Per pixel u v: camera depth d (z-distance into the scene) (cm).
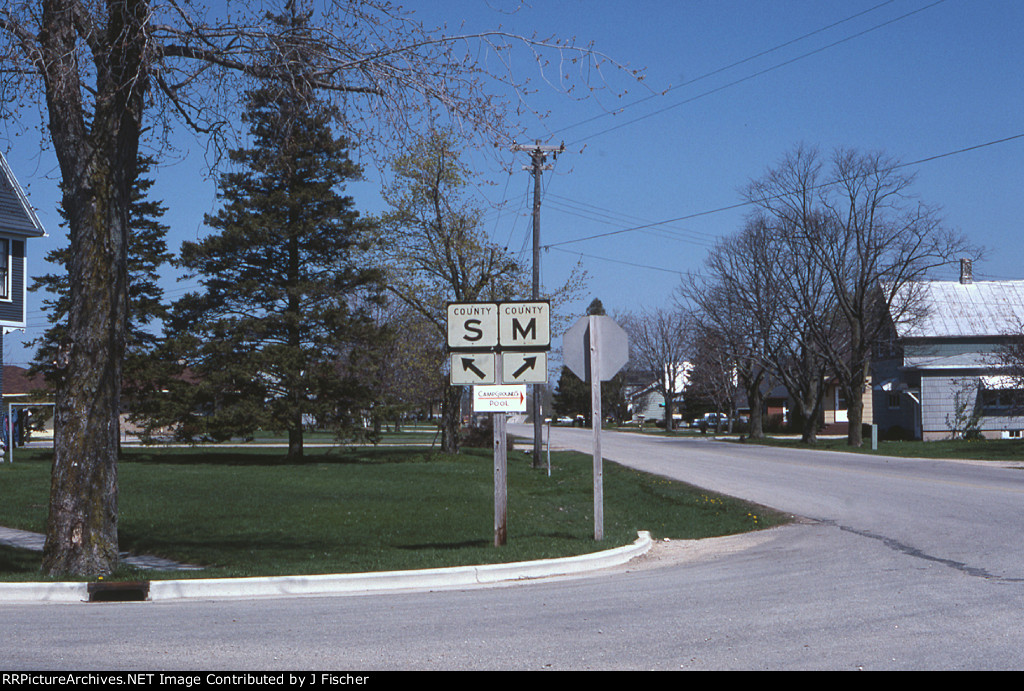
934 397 5200
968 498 1922
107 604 941
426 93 1095
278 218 3575
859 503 1912
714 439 6059
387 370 4509
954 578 978
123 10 1052
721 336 5141
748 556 1279
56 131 1089
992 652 656
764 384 9050
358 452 4238
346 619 819
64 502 1068
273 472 2897
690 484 2505
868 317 4634
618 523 1711
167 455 3847
